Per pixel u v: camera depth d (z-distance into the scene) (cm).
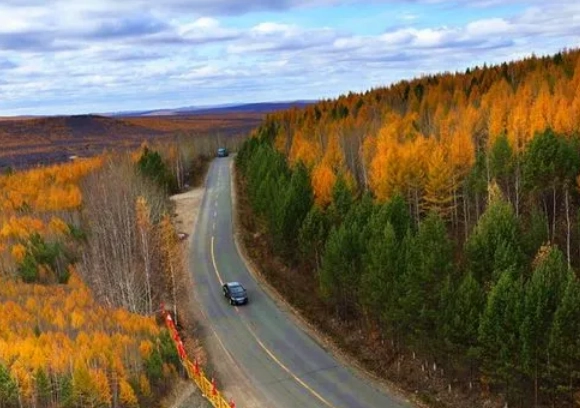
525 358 2917
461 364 3325
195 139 15400
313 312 4603
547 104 7150
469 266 3750
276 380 3572
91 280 5347
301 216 5303
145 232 5581
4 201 8788
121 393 3228
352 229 4297
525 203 5644
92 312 4262
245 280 5500
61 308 4456
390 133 7531
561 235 5181
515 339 2966
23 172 12100
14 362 3319
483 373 3209
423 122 9131
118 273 5078
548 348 2864
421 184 5647
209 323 4581
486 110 8106
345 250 4228
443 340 3353
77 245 6400
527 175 5106
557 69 10512
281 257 5719
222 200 8638
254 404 3297
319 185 5706
